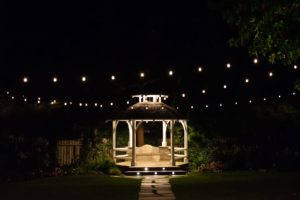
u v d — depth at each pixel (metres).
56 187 19.55
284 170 24.50
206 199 16.56
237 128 29.59
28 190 18.72
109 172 24.67
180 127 29.36
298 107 32.78
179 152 28.55
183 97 31.36
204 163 26.33
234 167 25.61
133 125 24.94
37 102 30.98
